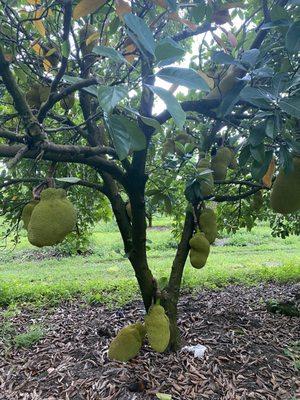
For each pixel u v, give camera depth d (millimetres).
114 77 1805
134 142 1123
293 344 3189
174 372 2740
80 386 2648
